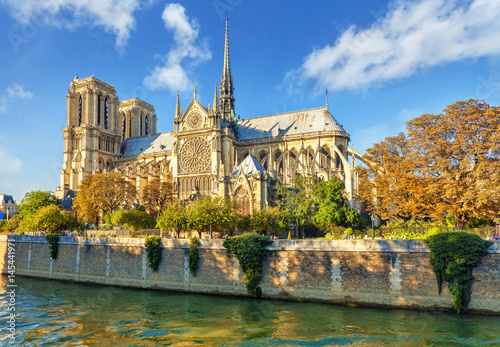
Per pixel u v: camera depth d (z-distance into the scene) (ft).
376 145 226.17
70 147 474.49
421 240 125.29
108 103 504.02
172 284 162.50
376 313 121.29
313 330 108.88
